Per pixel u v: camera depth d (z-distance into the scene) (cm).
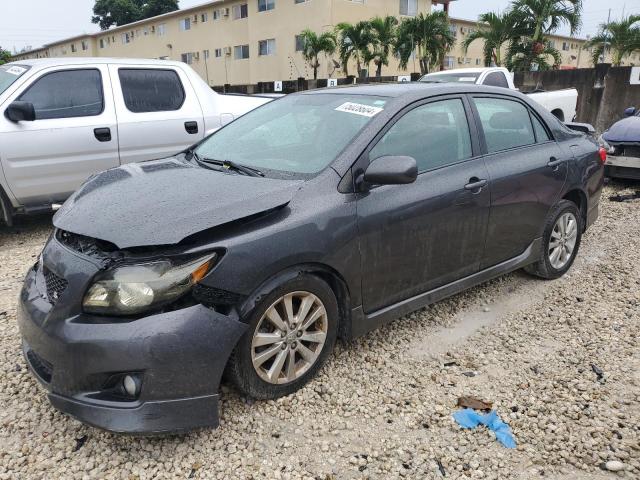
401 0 2916
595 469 263
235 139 393
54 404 261
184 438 277
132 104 638
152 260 254
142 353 244
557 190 454
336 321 320
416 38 2255
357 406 306
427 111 370
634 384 329
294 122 378
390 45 2409
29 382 323
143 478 252
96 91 616
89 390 254
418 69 2880
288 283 288
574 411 303
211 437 278
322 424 290
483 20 2080
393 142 342
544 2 1956
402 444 278
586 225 510
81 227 275
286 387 305
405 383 329
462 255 384
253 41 3156
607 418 297
